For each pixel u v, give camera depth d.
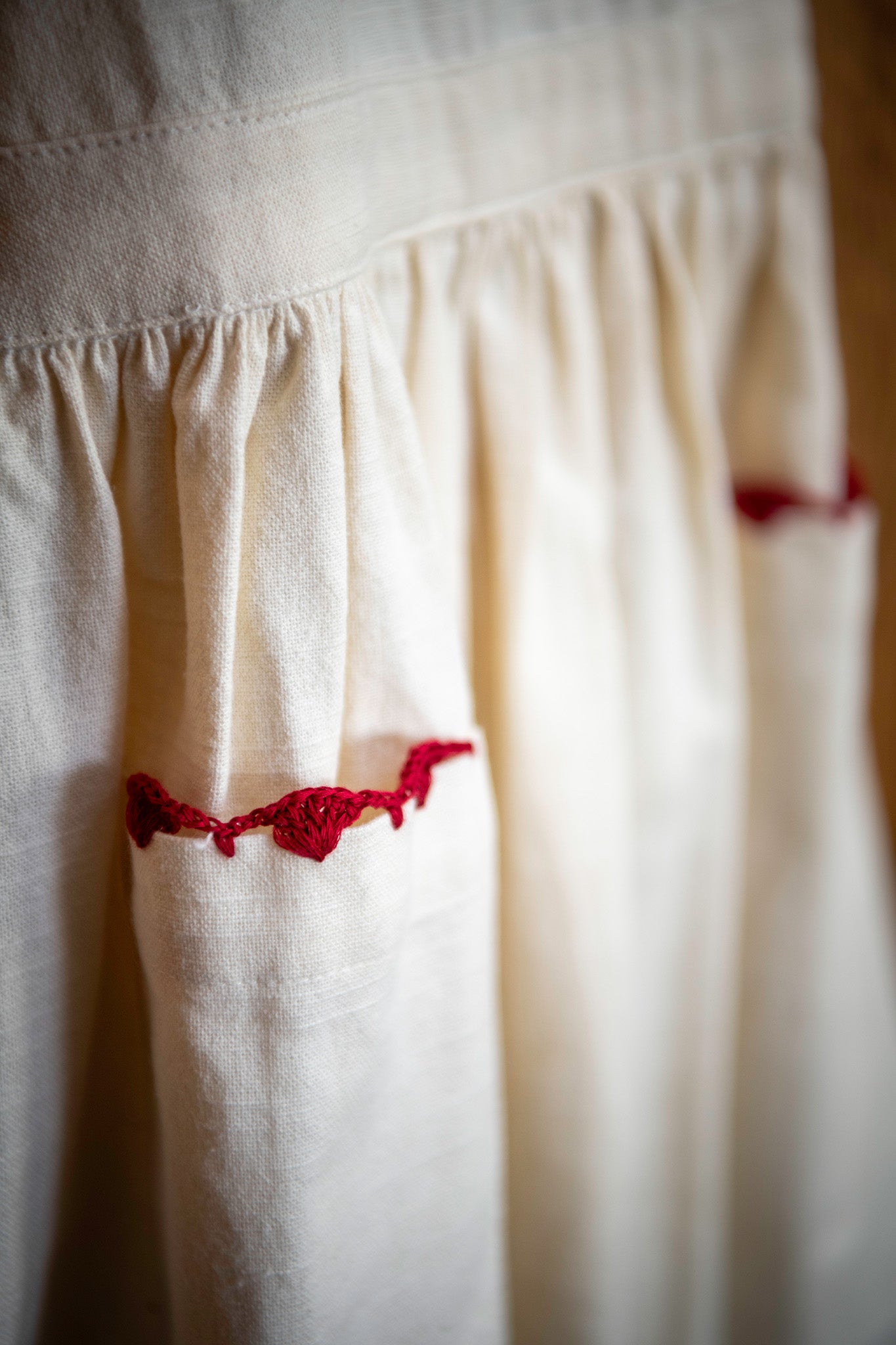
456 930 0.52
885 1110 0.82
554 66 0.56
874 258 0.75
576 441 0.59
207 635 0.47
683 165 0.60
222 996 0.47
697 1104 0.71
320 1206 0.49
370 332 0.49
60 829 0.49
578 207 0.58
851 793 0.74
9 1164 0.50
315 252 0.47
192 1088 0.48
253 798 0.49
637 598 0.64
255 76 0.45
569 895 0.61
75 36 0.45
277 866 0.46
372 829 0.47
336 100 0.47
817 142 0.65
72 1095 0.52
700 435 0.63
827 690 0.71
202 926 0.46
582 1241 0.65
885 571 0.86
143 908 0.48
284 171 0.46
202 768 0.48
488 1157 0.55
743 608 0.72
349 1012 0.48
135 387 0.47
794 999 0.76
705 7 0.58
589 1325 0.65
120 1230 0.58
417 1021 0.52
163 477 0.48
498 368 0.57
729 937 0.72
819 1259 0.80
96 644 0.49
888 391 0.80
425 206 0.54
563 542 0.60
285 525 0.47
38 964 0.50
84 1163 0.57
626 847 0.63
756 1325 0.83
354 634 0.50
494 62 0.54
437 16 0.53
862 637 0.71
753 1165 0.81
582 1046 0.62
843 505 0.69
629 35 0.57
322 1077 0.48
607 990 0.62
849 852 0.75
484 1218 0.56
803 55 0.62
